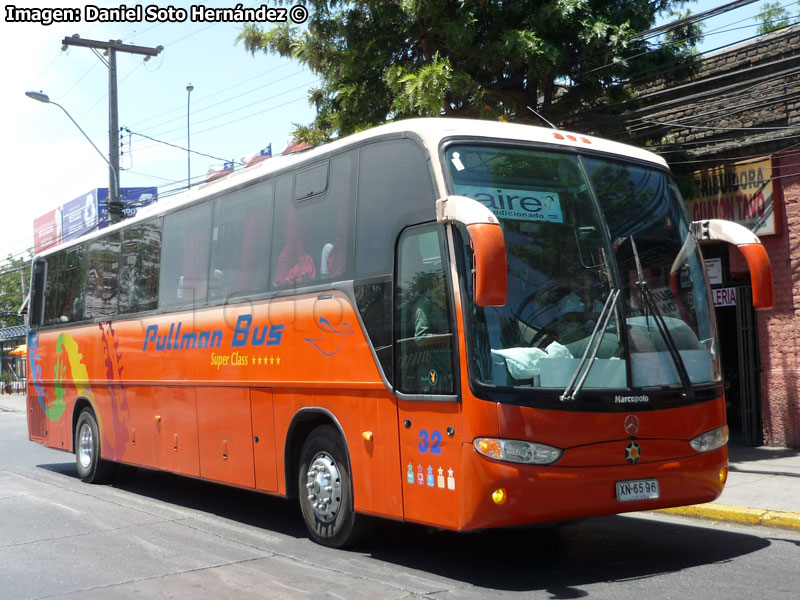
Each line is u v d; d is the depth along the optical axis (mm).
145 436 10734
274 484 8148
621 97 13305
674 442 6418
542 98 13891
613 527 8305
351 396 7109
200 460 9430
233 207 9172
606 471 6070
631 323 6453
